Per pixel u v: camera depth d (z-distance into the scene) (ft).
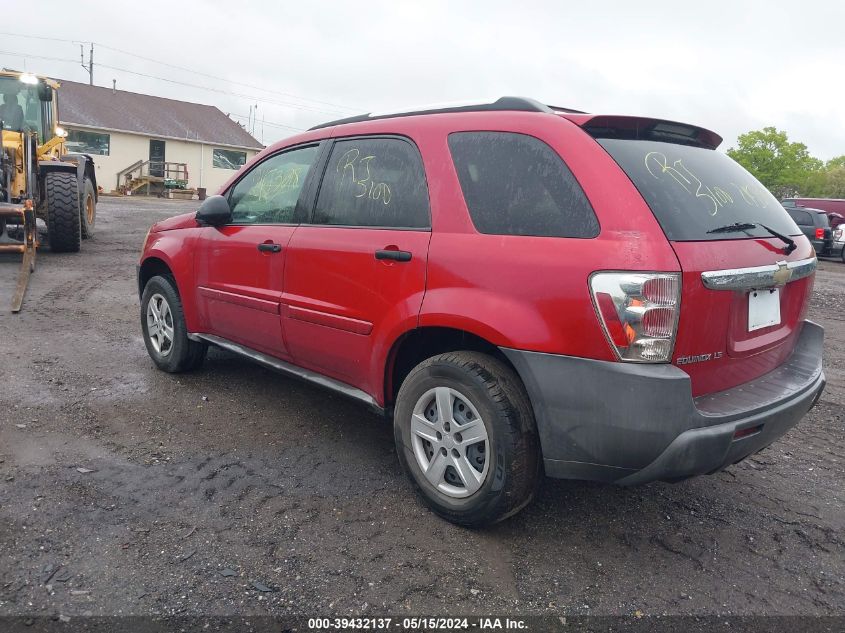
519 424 8.47
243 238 12.67
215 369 16.01
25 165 30.96
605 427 7.75
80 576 7.87
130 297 24.39
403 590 7.94
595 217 7.95
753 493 10.91
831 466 12.10
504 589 8.05
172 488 10.09
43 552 8.28
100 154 109.40
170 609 7.40
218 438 12.04
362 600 7.72
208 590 7.75
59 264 30.58
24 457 10.80
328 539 8.92
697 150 9.63
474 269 8.73
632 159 8.39
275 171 12.82
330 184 11.37
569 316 7.85
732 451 8.05
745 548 9.22
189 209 76.69
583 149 8.34
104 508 9.39
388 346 9.73
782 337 9.55
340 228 10.80
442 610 7.62
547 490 10.66
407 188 10.03
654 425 7.49
